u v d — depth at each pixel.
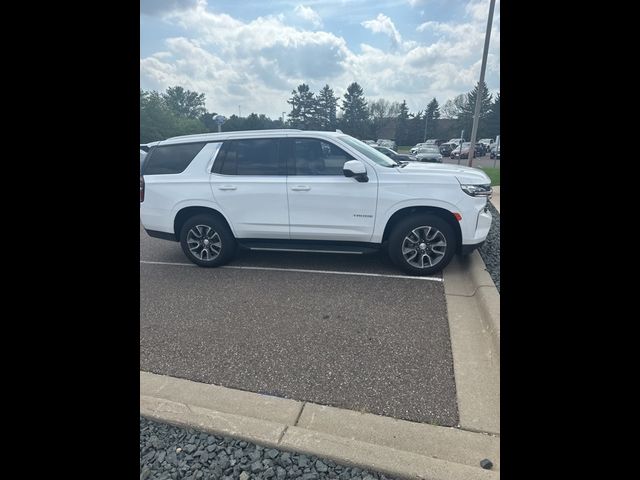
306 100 65.31
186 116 60.56
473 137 13.61
